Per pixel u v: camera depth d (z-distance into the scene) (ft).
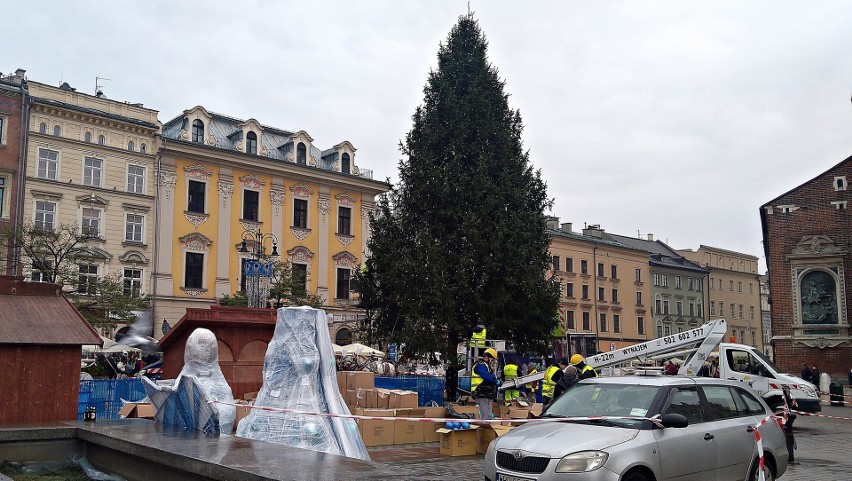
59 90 125.80
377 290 88.94
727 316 280.92
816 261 109.50
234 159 145.59
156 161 135.95
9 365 32.81
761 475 26.66
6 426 31.27
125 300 110.52
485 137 89.92
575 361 46.85
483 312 83.15
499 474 24.66
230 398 33.19
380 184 168.35
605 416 26.58
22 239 106.52
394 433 47.65
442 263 83.15
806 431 64.64
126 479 27.40
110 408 49.78
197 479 22.94
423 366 111.34
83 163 127.03
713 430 26.91
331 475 19.98
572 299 212.84
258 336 52.19
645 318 239.50
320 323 34.37
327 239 159.12
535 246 88.48
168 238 136.15
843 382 105.50
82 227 116.16
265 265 104.01
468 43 94.99
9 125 119.85
